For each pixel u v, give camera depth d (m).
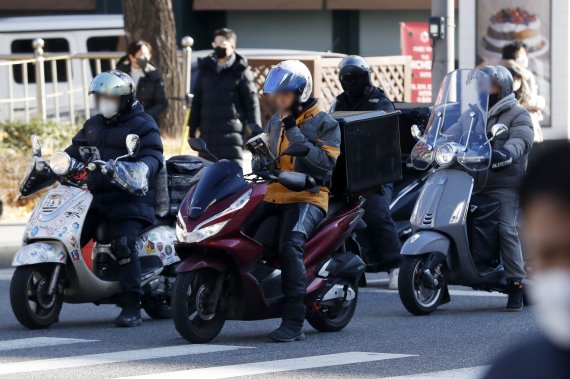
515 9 32.31
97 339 17.23
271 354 15.59
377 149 17.78
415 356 15.30
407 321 18.72
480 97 19.55
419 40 41.44
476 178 19.44
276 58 37.94
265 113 38.16
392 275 23.12
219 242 15.86
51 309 18.20
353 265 17.58
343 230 17.30
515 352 4.21
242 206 15.95
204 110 29.28
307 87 16.30
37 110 39.03
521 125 19.55
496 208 19.42
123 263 18.28
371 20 59.09
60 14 61.41
